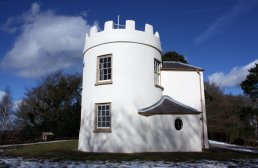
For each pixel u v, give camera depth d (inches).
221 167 433.4
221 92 2245.3
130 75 705.6
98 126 709.3
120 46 717.9
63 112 1791.3
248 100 2052.2
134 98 697.0
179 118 692.7
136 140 672.4
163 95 802.2
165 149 672.4
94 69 740.7
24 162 502.6
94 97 723.4
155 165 454.9
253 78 1536.7
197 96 814.5
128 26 732.0
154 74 769.6
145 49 742.5
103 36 736.3
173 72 821.9
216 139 1911.9
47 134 1537.9
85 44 800.9
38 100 1849.2
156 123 681.0
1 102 1846.7
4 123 1772.9
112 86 700.0
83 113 758.5
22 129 1690.5
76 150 752.3
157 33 811.4
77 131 1780.3
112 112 686.5
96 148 687.7
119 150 662.5
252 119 1796.3
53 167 435.2
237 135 1792.6
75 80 1953.7
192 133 686.5
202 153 648.4
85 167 434.0
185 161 507.8
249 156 621.6
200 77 828.6
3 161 521.3
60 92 1860.2
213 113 1866.4
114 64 710.5
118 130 673.0
